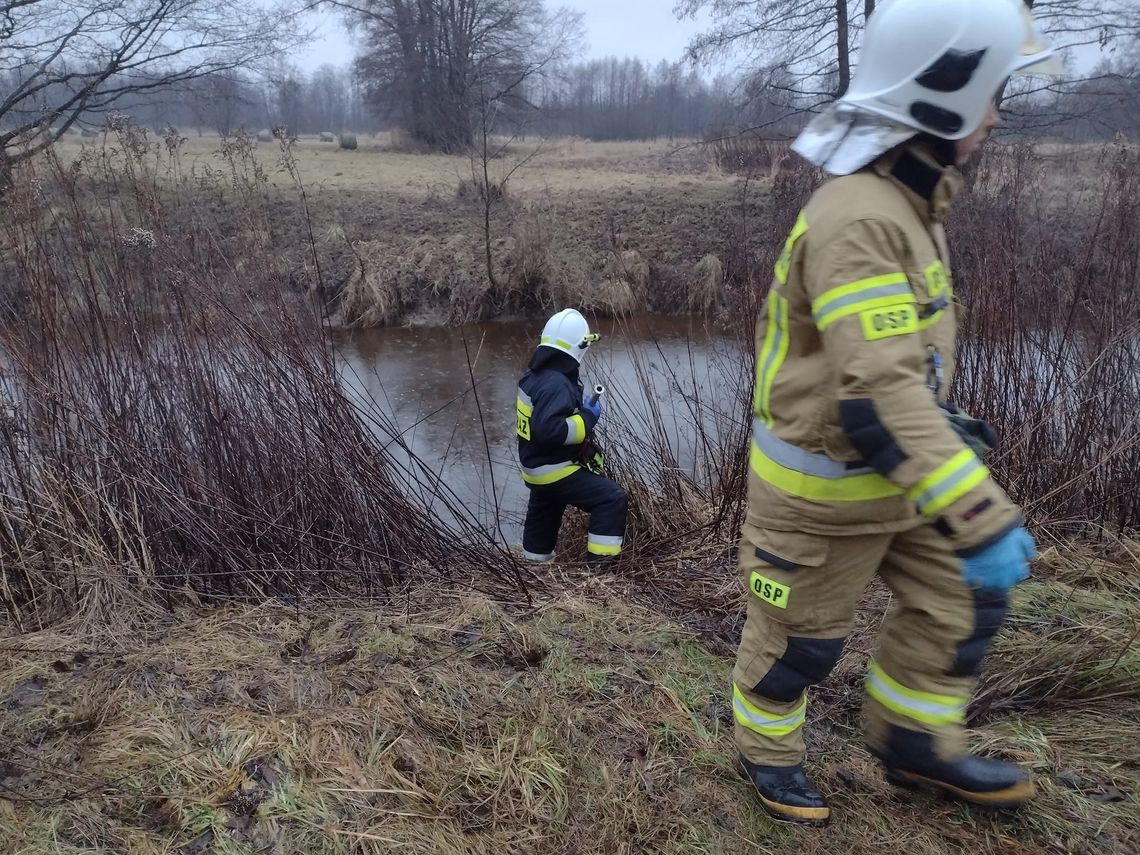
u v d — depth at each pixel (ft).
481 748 7.47
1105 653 8.82
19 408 11.10
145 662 8.54
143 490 11.19
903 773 7.00
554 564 13.08
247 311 12.82
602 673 8.70
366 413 12.73
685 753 7.61
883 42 5.52
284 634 9.50
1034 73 6.18
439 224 43.52
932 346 5.66
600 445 14.92
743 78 42.50
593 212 44.27
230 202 20.63
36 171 12.80
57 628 9.80
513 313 40.24
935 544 6.06
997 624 6.12
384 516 11.43
